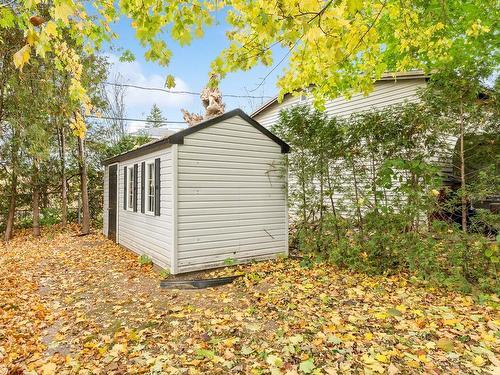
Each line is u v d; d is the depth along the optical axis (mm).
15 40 9023
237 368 2816
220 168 6398
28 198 12586
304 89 6898
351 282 5121
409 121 5117
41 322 3969
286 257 7191
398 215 5195
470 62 4891
